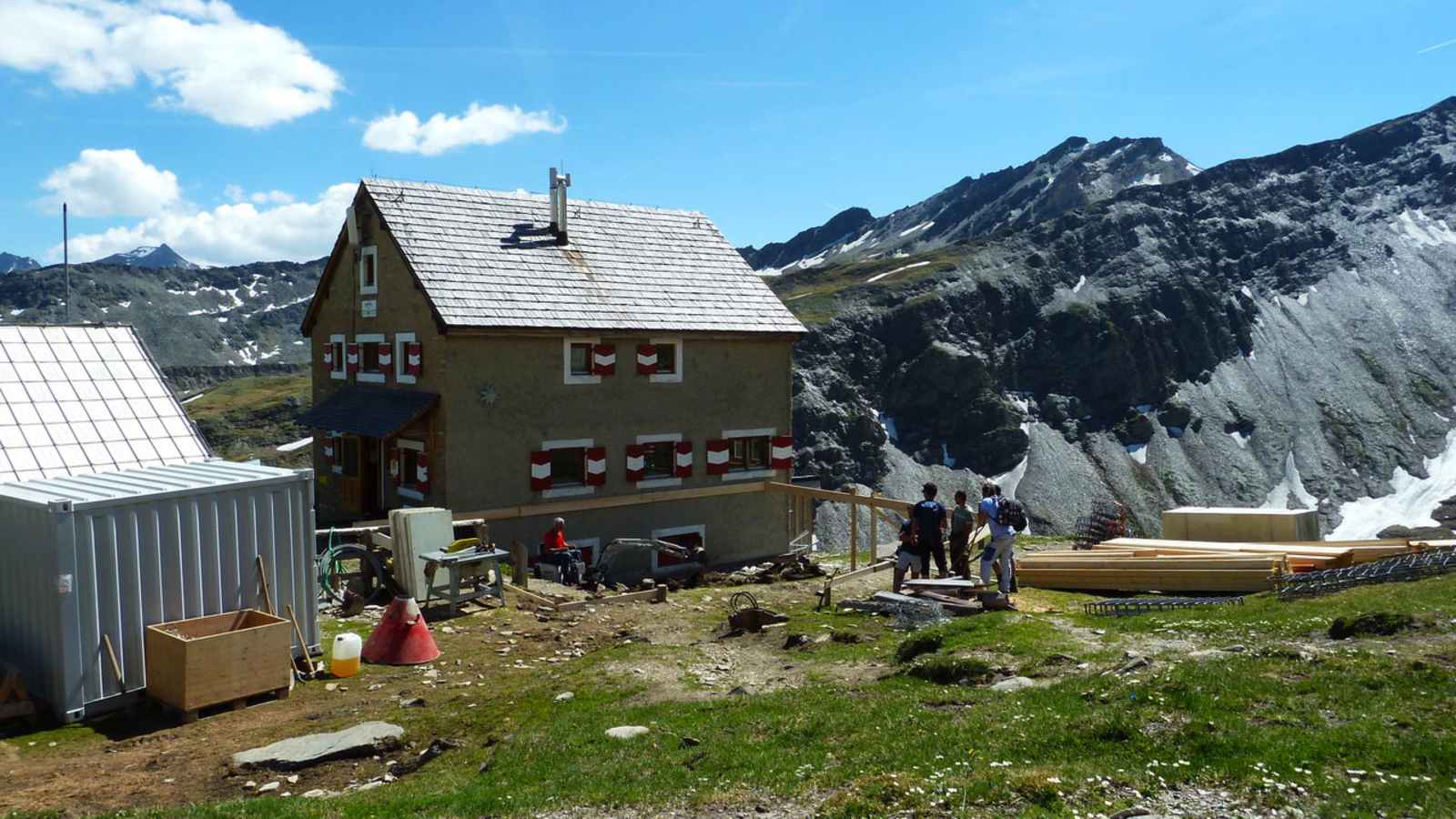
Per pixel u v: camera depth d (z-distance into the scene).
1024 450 135.62
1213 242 188.12
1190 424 145.38
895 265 183.38
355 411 29.48
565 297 30.22
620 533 30.83
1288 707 9.34
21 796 10.69
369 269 31.34
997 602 17.59
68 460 17.55
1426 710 8.97
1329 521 129.50
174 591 14.48
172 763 11.78
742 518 33.59
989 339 154.88
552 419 29.33
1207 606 17.03
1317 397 154.62
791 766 9.23
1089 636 14.20
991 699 10.98
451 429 27.52
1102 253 178.38
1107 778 7.94
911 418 141.25
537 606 21.14
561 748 10.76
